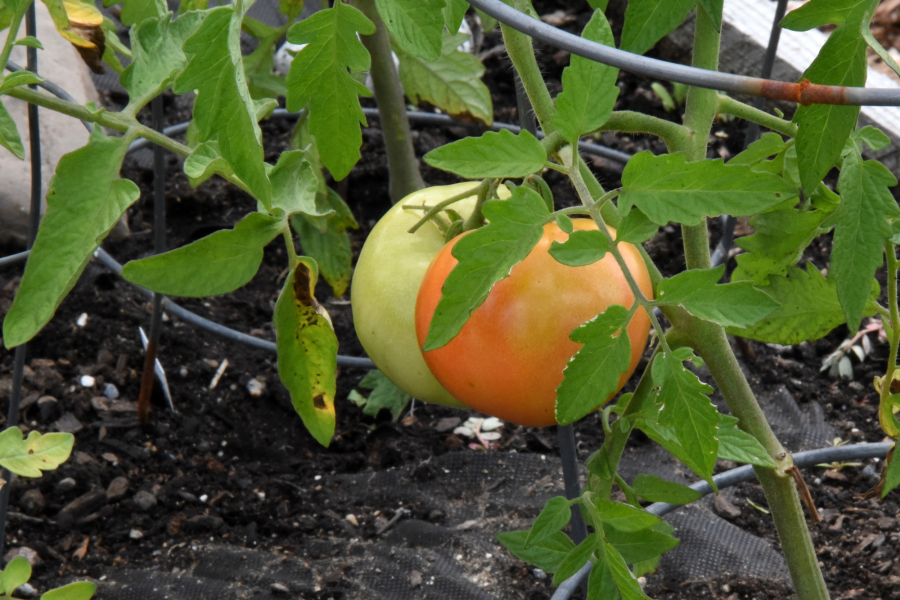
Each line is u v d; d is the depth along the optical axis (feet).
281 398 5.60
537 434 5.46
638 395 2.61
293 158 2.52
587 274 2.27
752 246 2.60
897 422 2.77
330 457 5.34
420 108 8.00
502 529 4.74
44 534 4.59
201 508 4.88
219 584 4.35
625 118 2.51
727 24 7.64
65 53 6.66
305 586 4.35
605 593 2.43
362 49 2.11
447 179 7.30
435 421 5.64
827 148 1.99
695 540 4.58
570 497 3.52
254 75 4.99
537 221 1.85
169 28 2.50
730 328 2.65
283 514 4.88
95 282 6.15
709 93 2.50
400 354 2.84
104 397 5.41
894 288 2.55
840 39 1.88
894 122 6.82
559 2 9.04
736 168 1.78
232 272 2.33
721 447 2.44
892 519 4.68
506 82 8.30
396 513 4.86
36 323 2.08
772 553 4.52
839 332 6.07
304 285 2.45
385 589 4.35
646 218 1.87
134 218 6.82
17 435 2.40
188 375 5.69
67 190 2.16
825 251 6.57
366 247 2.99
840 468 5.10
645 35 2.16
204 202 6.92
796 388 5.69
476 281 1.84
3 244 6.20
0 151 6.05
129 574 4.41
